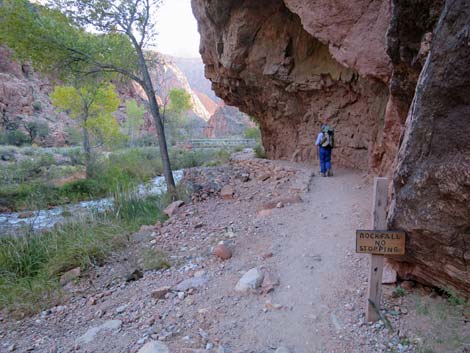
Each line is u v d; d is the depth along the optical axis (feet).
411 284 10.00
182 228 19.27
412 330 8.39
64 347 9.95
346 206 18.33
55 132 135.03
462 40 6.33
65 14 28.14
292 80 29.89
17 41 26.96
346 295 10.48
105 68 30.68
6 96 134.72
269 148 43.32
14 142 115.03
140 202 26.76
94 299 12.96
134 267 15.26
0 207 35.81
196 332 9.64
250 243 15.49
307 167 30.83
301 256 13.41
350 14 16.20
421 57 9.30
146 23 29.45
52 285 14.75
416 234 8.36
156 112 29.48
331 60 26.94
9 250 18.56
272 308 10.36
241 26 28.07
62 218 26.96
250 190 25.53
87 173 51.16
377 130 23.18
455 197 7.16
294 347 8.73
